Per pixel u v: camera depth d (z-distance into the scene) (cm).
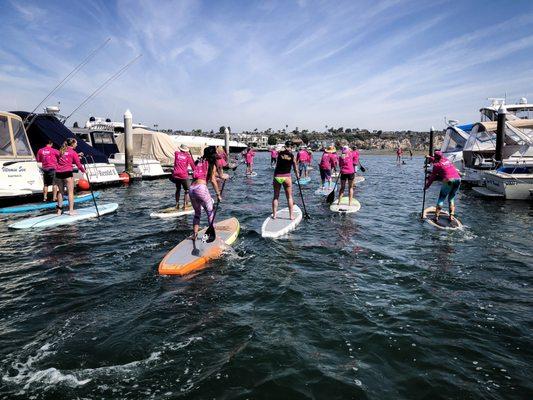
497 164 1467
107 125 2631
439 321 414
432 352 354
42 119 1563
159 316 426
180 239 761
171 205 1231
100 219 976
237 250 678
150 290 502
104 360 341
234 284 520
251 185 1897
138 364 335
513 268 590
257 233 805
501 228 877
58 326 404
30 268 590
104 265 604
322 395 294
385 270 577
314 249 687
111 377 317
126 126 2069
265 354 348
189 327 400
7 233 818
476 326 404
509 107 1922
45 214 1058
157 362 338
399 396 294
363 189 1736
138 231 836
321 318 419
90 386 305
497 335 386
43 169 1098
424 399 291
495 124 1688
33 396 292
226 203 1255
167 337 380
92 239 766
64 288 509
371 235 796
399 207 1190
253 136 12125
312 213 1042
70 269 584
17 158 1168
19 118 1188
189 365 333
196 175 662
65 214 995
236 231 775
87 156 1684
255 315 428
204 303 460
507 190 1354
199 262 593
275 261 618
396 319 418
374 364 335
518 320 418
